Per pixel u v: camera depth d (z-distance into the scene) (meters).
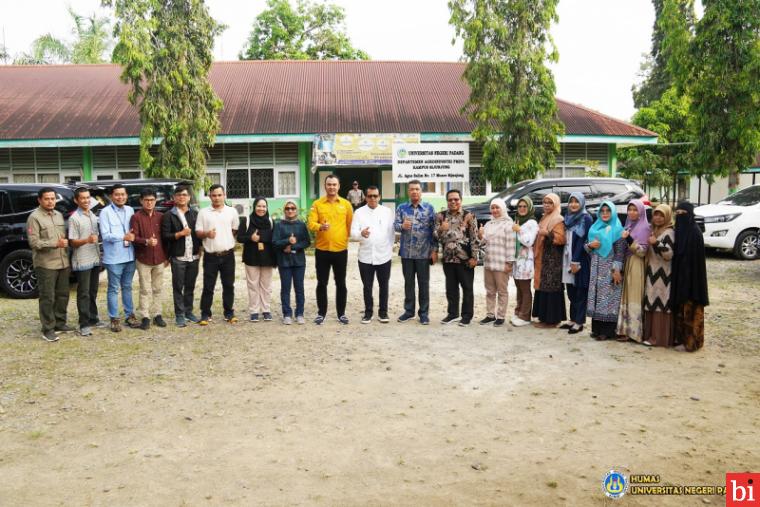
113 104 19.64
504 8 15.34
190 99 15.87
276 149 19.36
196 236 7.63
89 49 29.89
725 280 10.67
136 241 7.33
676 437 4.17
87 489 3.50
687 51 17.34
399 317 7.81
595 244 6.63
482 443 4.09
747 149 16.83
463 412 4.66
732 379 5.39
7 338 7.02
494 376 5.52
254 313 7.82
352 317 8.10
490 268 7.46
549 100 15.30
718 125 17.33
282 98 20.33
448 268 7.59
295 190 19.52
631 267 6.55
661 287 6.38
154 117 15.33
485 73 15.46
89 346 6.65
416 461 3.83
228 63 23.62
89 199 7.18
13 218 9.34
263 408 4.77
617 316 6.67
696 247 6.15
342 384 5.32
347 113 19.23
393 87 21.58
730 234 13.25
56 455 3.96
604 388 5.18
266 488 3.50
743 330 7.12
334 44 30.56
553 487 3.49
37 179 19.05
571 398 4.94
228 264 7.73
